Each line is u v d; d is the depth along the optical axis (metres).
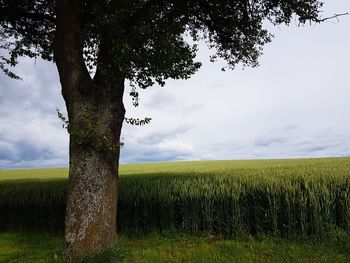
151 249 9.01
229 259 7.78
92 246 7.31
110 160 7.88
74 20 7.91
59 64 7.96
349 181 9.95
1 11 10.88
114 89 8.04
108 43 8.00
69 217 7.51
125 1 7.74
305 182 9.97
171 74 8.78
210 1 10.11
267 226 9.88
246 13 10.58
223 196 10.39
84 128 7.52
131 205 11.43
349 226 9.02
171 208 10.77
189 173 22.08
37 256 8.46
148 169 35.28
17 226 13.55
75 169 7.66
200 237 10.28
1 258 8.59
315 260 7.36
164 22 8.91
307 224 9.18
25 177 31.17
